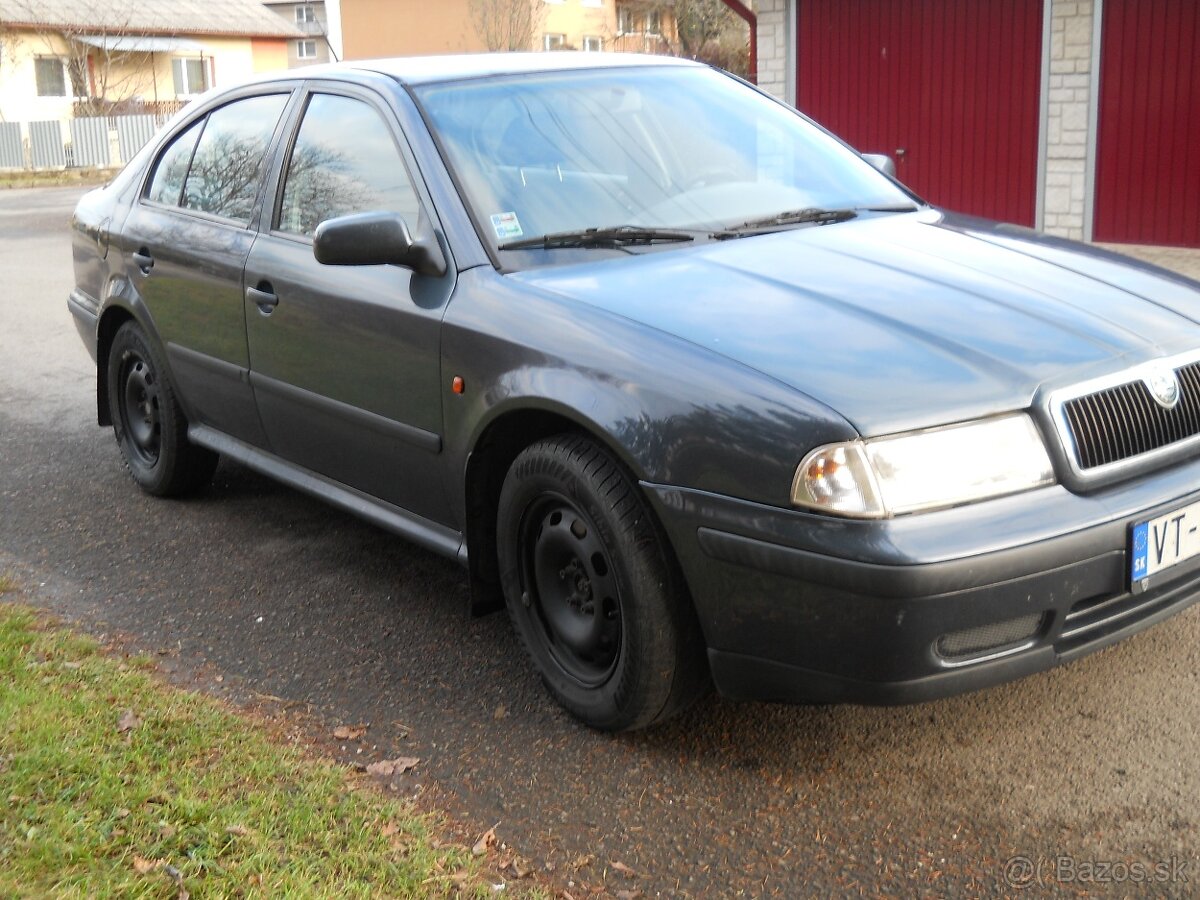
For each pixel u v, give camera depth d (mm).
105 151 34688
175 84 44156
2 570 4656
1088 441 2826
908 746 3213
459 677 3719
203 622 4148
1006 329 3006
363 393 3902
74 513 5316
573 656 3418
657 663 3070
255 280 4320
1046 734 3227
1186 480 2930
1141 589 2844
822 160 4355
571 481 3156
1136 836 2783
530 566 3494
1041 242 3783
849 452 2652
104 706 3307
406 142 3854
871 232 3787
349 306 3869
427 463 3723
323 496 4348
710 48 34531
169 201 5121
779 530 2725
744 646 2896
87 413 7031
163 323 4992
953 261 3480
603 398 3045
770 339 2963
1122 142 11898
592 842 2852
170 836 2639
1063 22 11984
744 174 4109
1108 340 3010
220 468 5914
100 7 41656
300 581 4500
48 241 15977
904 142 13344
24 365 8328
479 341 3393
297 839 2693
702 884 2688
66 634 3941
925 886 2650
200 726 3232
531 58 4410
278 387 4312
